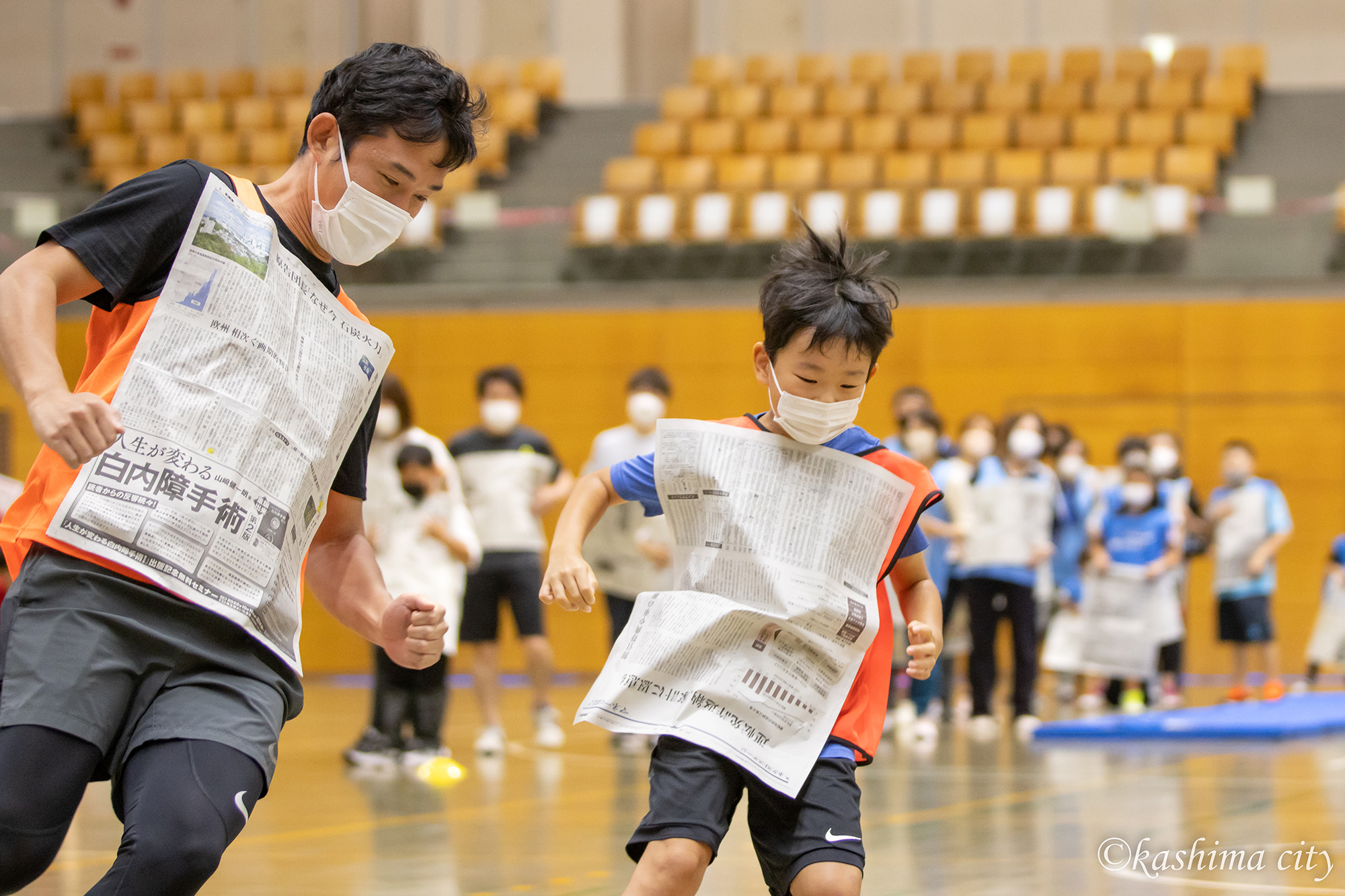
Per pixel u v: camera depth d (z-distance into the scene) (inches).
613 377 682.2
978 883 190.4
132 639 95.6
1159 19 849.5
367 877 199.2
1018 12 860.6
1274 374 641.6
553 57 914.7
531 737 410.9
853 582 125.6
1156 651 515.2
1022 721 430.0
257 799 96.9
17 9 957.2
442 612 110.3
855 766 123.6
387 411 334.6
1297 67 839.1
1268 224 646.5
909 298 665.6
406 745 341.4
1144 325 650.8
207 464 99.3
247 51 949.2
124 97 907.4
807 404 122.2
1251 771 317.4
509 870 203.9
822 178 738.2
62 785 91.5
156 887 88.7
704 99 808.3
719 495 126.6
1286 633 646.5
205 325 100.8
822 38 890.7
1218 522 532.7
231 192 104.6
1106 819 247.4
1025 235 655.8
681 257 680.4
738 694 120.3
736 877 200.7
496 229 697.6
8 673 93.2
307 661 672.4
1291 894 181.0
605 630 666.2
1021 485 431.5
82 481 96.3
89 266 97.1
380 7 941.8
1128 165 713.6
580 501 129.0
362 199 105.7
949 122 762.2
